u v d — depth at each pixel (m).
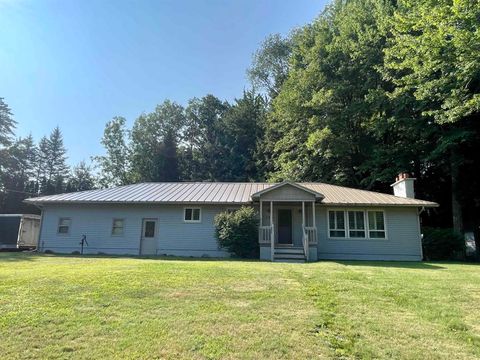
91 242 19.83
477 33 14.55
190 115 53.59
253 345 4.64
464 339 5.04
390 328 5.40
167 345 4.58
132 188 22.41
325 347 4.64
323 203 18.33
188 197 19.86
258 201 18.52
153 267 10.52
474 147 22.36
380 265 14.19
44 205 20.52
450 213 26.11
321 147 26.77
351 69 26.80
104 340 4.70
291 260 16.59
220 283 8.15
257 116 45.97
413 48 17.94
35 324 5.20
